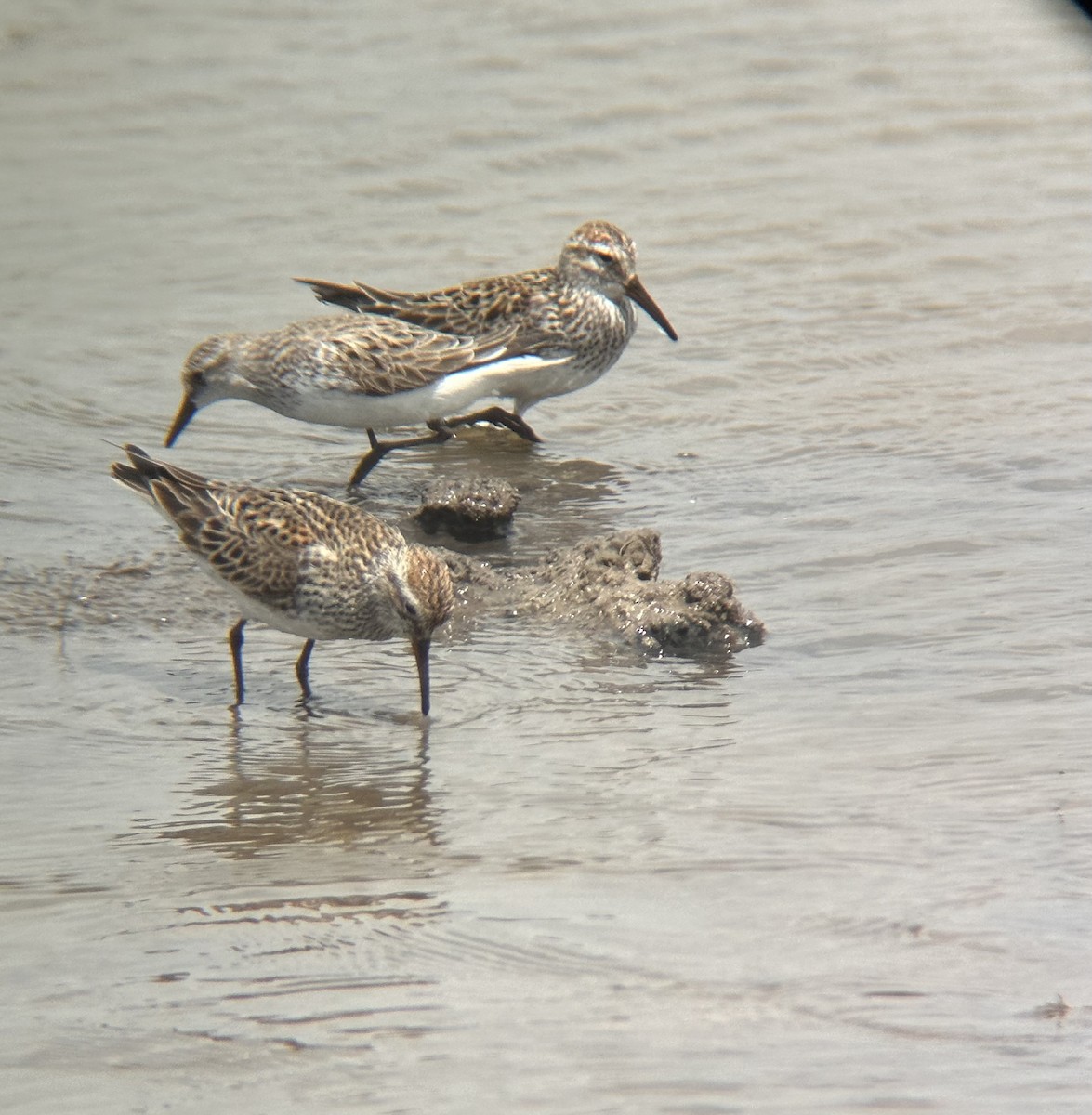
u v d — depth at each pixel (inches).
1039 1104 265.0
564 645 502.9
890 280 832.3
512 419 708.0
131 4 1181.1
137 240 885.2
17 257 866.8
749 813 379.2
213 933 327.3
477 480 608.1
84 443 689.6
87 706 460.4
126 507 622.2
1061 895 332.8
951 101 1053.8
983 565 545.6
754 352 767.1
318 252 869.8
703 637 497.4
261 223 904.3
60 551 576.1
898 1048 281.4
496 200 935.0
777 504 617.3
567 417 729.6
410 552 466.9
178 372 758.5
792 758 412.2
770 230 891.4
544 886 344.8
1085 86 1075.3
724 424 704.4
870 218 902.4
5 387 735.7
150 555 575.2
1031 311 792.9
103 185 949.2
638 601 509.0
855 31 1158.3
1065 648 478.6
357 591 466.0
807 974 305.6
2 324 797.9
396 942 321.7
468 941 321.1
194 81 1075.3
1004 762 402.6
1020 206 917.2
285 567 466.0
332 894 344.5
